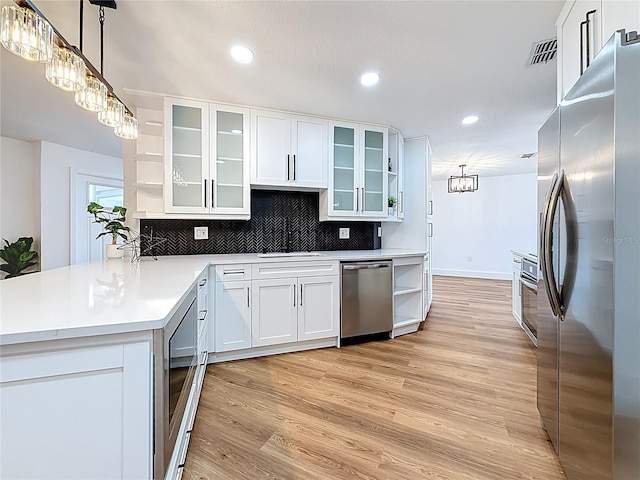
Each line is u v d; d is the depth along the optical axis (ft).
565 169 4.06
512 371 7.94
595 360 3.31
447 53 6.68
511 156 16.25
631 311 2.90
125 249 9.11
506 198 22.41
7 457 2.65
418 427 5.64
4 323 2.75
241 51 6.53
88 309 3.25
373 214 11.18
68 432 2.77
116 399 2.89
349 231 12.25
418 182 12.94
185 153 8.82
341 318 9.67
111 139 13.60
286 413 6.07
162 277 5.40
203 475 4.52
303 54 6.66
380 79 7.79
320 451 5.02
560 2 5.19
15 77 8.04
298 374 7.77
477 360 8.64
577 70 4.77
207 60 6.86
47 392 2.71
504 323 12.19
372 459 4.84
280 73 7.45
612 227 2.96
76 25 5.65
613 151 2.93
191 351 5.17
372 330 10.07
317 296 9.41
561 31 5.37
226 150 9.23
